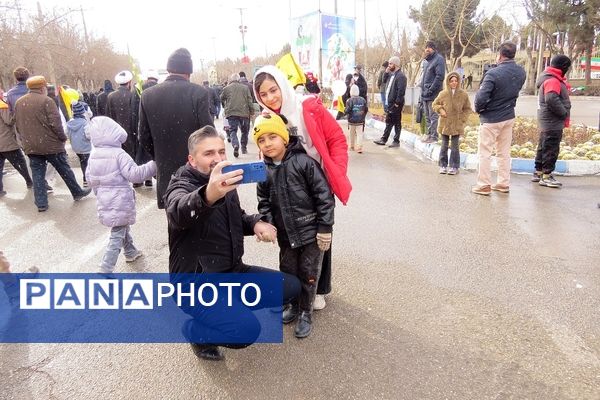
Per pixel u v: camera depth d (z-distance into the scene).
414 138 10.38
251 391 2.51
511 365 2.67
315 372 2.65
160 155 4.07
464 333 2.99
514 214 5.37
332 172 2.83
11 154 7.13
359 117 9.45
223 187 2.05
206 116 4.03
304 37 16.42
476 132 10.26
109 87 9.97
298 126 2.88
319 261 2.96
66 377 2.69
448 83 7.10
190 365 2.76
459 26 17.28
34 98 5.80
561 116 6.25
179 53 3.96
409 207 5.75
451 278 3.77
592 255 4.15
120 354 2.89
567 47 35.19
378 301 3.43
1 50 15.13
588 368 2.63
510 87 5.80
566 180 6.98
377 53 29.69
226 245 2.60
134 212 4.04
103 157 3.78
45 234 5.18
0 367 2.80
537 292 3.50
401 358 2.75
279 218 2.94
